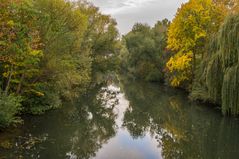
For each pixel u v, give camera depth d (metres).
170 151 23.50
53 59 28.16
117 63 61.31
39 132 25.36
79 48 41.75
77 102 41.00
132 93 52.62
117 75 81.62
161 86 60.34
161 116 35.53
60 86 32.00
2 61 25.03
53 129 26.73
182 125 31.22
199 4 43.00
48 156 20.88
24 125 26.28
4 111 22.55
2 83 26.31
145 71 69.69
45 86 30.25
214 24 42.44
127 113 37.41
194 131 28.86
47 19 27.91
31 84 27.70
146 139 26.70
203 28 42.72
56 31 29.61
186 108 38.72
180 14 43.91
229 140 26.03
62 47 28.89
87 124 30.52
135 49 73.50
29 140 23.08
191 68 44.78
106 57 59.53
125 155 22.45
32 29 25.08
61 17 32.53
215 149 23.88
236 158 21.89
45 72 28.52
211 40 35.16
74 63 36.53
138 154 22.72
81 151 22.83
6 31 22.86
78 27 38.56
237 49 29.58
